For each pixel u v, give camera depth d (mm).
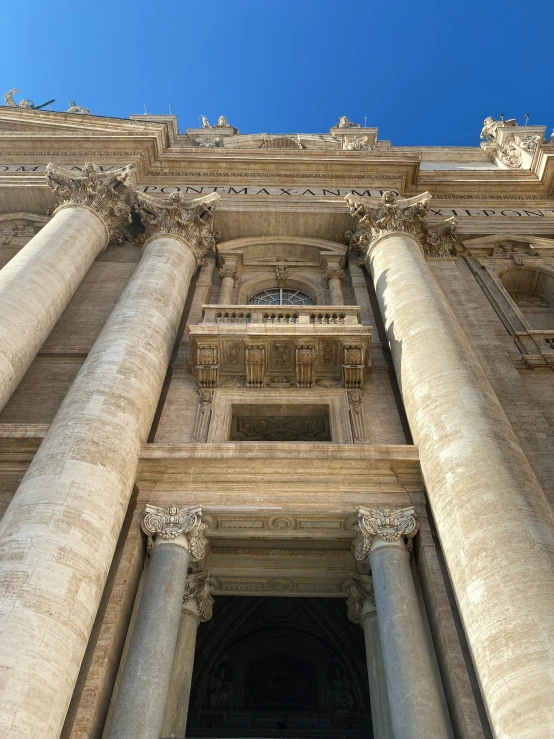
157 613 8984
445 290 17859
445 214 22234
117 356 12117
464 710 7836
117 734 7633
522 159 27266
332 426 13117
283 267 20062
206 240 19016
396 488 11000
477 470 9438
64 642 7422
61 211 17922
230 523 10938
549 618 7305
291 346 14289
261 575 11953
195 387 14070
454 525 8992
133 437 10789
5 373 12039
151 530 10102
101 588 8555
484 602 7812
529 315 18922
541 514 8906
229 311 15594
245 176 22484
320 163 22562
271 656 18469
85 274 17234
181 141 29891
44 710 6750
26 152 22562
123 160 22078
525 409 13188
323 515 10688
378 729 9062
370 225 18609
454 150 30828
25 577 7727
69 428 10219
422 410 11250
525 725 6512
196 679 17438
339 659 17984
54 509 8695
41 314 13852
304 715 17078
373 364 14695
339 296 18344
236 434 14281
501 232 21188
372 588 10602
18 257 15250
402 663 8422
